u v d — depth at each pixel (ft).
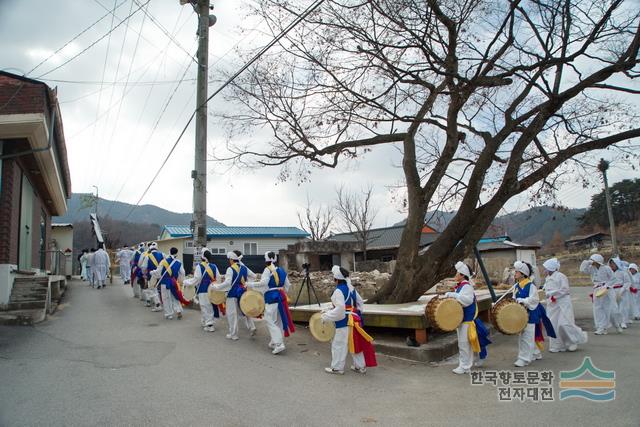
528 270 26.71
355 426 17.66
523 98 42.11
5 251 36.68
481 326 25.25
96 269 63.36
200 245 46.60
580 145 39.40
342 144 43.70
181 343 29.86
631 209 177.27
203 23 50.08
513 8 34.76
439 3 35.40
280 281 29.30
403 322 29.09
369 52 37.47
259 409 19.10
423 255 41.04
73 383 21.24
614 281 37.50
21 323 33.30
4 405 18.37
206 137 48.55
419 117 40.45
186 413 18.25
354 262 99.30
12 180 37.52
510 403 20.13
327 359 27.96
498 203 39.88
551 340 30.27
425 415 18.83
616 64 35.65
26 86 34.30
